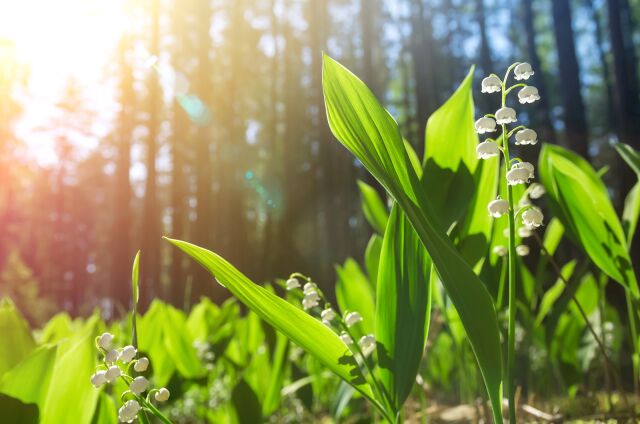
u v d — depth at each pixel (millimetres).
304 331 1054
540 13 19359
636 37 17156
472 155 1257
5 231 25812
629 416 1699
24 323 1227
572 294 1469
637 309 1507
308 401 2387
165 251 20141
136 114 17562
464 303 905
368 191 1975
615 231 1438
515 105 15891
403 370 1114
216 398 2252
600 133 20438
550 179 1582
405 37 19688
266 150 20703
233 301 2596
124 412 857
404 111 21266
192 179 20109
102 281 33125
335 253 17609
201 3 16938
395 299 1170
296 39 19469
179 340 2121
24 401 950
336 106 978
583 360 2219
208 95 16641
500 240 1424
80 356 1071
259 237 21422
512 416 906
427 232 892
